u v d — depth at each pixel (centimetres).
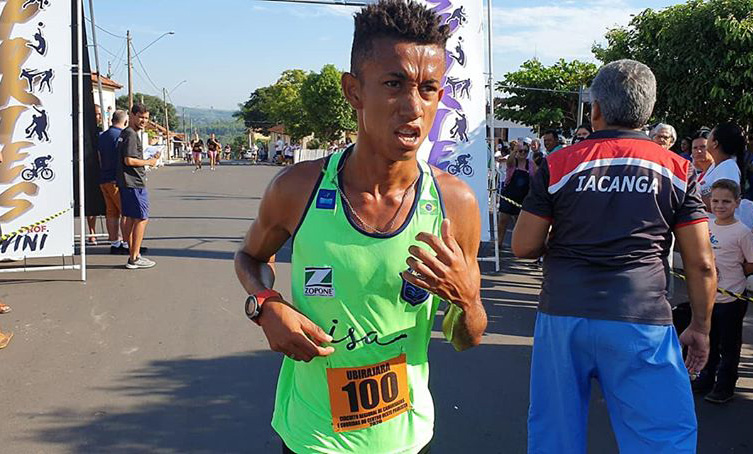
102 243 871
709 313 257
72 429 346
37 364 438
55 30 605
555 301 255
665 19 1032
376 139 141
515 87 2319
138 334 500
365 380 158
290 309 149
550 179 260
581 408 255
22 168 611
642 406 240
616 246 246
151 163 717
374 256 151
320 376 159
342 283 152
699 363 264
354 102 147
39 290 621
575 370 252
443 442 342
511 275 745
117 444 332
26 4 593
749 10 948
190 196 1639
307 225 154
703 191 489
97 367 434
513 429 357
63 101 614
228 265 749
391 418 161
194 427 352
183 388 402
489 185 859
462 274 141
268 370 432
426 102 140
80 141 638
